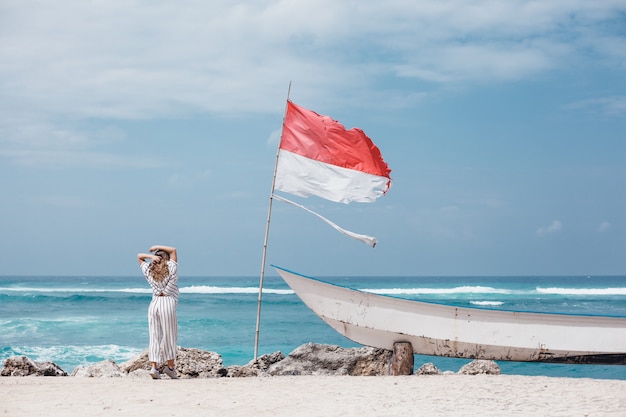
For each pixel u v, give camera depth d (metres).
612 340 11.12
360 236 12.77
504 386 9.33
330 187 12.97
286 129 13.09
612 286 106.31
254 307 47.00
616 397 8.26
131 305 47.62
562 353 11.30
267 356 13.03
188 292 76.25
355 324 11.84
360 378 10.47
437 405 7.85
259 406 7.80
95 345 24.41
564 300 57.75
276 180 13.04
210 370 11.91
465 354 11.64
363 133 12.80
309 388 9.23
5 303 49.41
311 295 12.01
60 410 7.52
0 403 7.98
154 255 10.52
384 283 129.25
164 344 10.34
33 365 12.17
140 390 9.02
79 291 74.31
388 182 13.00
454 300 57.84
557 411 7.38
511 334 11.38
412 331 11.62
